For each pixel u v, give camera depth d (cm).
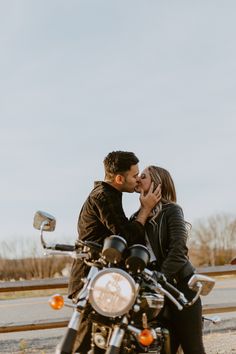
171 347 416
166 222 424
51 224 368
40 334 940
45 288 668
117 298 308
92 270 346
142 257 330
